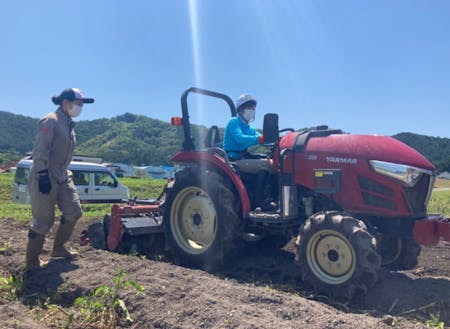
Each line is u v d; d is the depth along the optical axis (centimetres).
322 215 445
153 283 416
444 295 417
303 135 528
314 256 450
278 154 512
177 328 334
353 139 500
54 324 362
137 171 6169
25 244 580
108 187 1800
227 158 560
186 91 623
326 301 427
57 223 868
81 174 1736
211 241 560
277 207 541
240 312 340
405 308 401
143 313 362
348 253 426
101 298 390
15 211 1143
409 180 464
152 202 706
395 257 543
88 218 990
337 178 488
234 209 544
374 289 435
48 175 463
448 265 609
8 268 496
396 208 468
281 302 372
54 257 515
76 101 496
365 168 480
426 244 445
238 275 530
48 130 472
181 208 593
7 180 2903
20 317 355
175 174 600
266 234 573
